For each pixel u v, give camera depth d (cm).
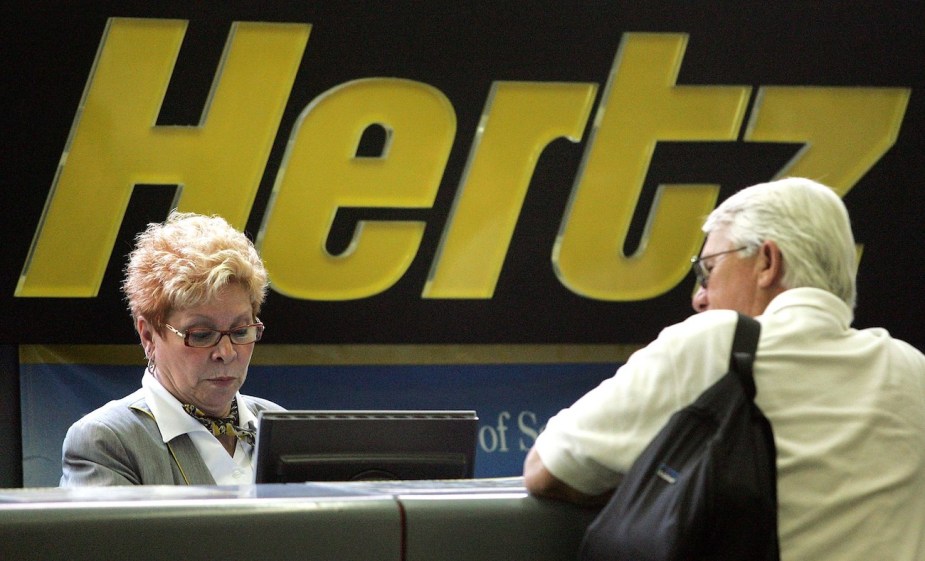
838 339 565
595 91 1419
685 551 478
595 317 1477
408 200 1402
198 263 838
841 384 550
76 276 1313
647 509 494
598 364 1505
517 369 1481
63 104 1271
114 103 1288
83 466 808
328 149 1366
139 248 880
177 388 852
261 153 1345
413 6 1341
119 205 1311
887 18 1459
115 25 1267
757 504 486
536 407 1482
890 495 536
